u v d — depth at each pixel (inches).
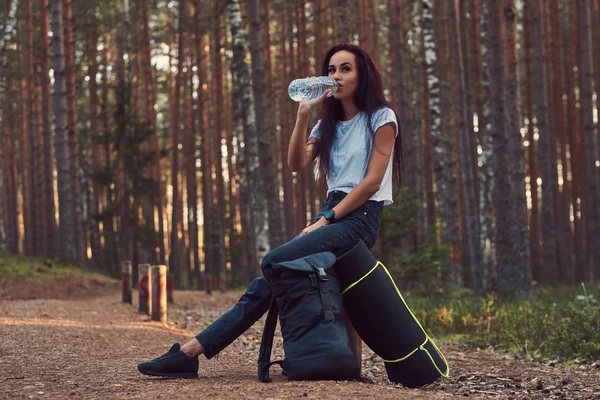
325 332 158.1
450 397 146.3
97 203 1459.2
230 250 1400.1
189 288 1405.0
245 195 1220.5
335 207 163.0
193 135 1364.4
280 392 141.5
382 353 167.9
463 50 1072.8
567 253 1137.4
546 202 914.7
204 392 144.3
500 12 626.2
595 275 930.7
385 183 167.9
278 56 1409.9
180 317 476.4
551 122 1167.6
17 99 1497.3
